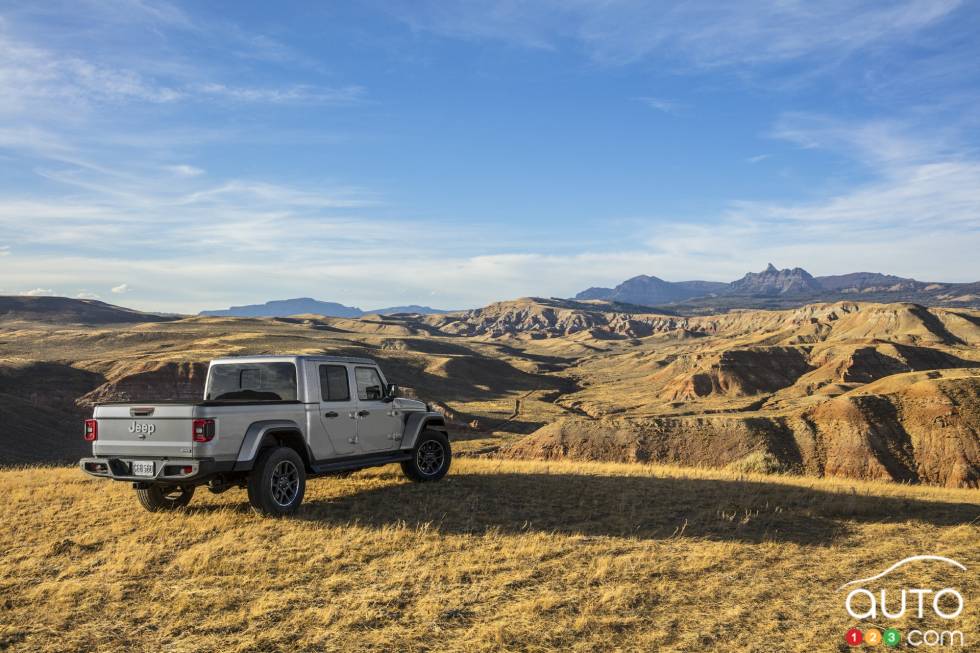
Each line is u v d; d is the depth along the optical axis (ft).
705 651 17.43
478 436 385.09
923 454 241.14
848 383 642.63
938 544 27.61
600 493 36.58
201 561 23.31
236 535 26.81
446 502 33.19
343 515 30.42
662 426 263.49
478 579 22.45
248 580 21.95
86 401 462.60
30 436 327.26
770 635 18.45
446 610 19.79
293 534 26.86
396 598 20.59
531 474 43.29
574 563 24.23
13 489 37.14
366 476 40.24
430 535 27.27
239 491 35.63
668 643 17.89
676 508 33.24
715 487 39.22
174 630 18.29
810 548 26.76
